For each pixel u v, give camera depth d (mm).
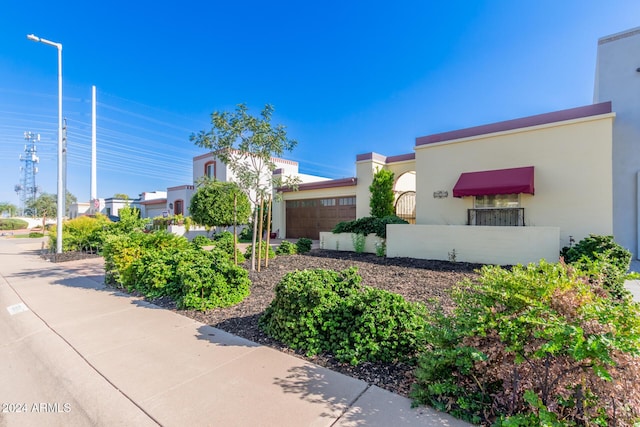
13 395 2705
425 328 2709
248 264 8523
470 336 2303
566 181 8922
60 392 2727
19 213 62219
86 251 12797
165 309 5094
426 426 2125
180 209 25219
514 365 2129
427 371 2422
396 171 14703
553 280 2229
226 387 2695
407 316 3215
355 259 9344
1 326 4539
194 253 6602
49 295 6105
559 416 1984
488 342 2289
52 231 14016
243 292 5406
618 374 1837
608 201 8352
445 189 11070
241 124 6996
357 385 2689
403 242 9453
